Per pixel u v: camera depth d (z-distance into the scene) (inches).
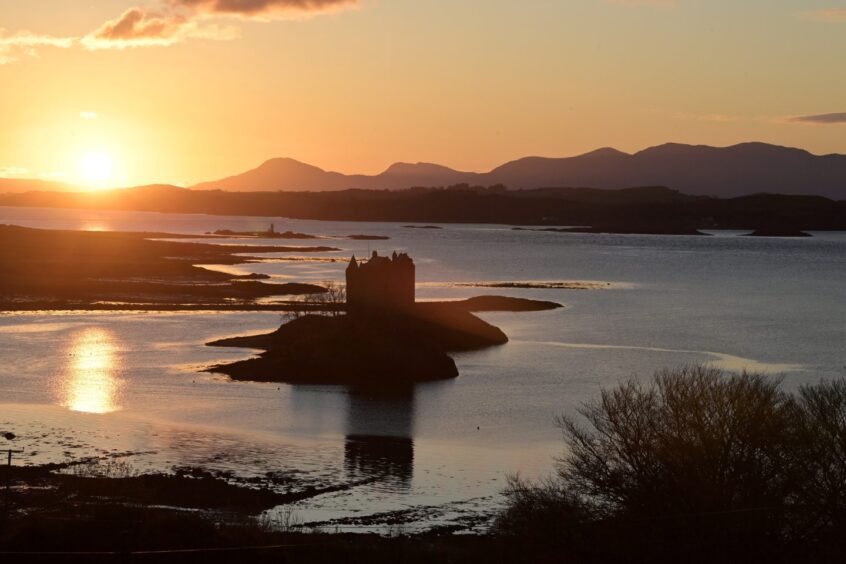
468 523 3540.8
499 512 3609.7
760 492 2780.5
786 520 2723.9
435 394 6131.9
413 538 3280.0
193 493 3801.7
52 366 6796.3
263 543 2997.0
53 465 4143.7
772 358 7849.4
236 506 3690.9
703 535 2726.4
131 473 4082.2
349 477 4168.3
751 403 2908.5
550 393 6190.9
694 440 2864.2
